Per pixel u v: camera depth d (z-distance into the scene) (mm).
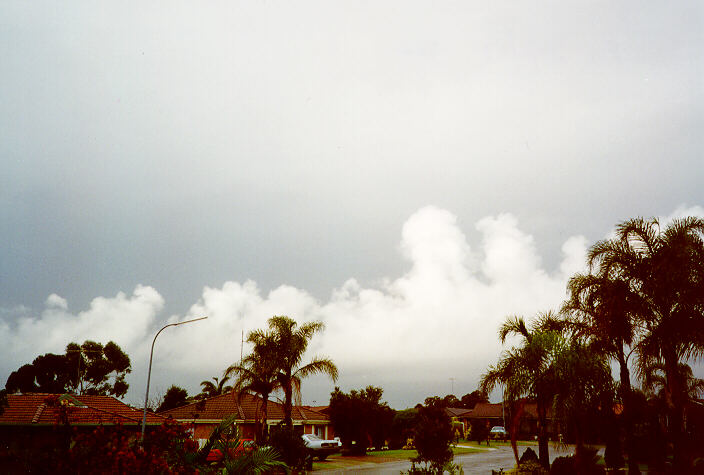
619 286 21953
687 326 20234
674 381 20922
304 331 37188
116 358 78500
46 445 9930
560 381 24016
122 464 9547
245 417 44438
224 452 12969
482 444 60969
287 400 36156
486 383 27828
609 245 22594
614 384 24062
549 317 28234
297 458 26609
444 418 56312
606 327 22391
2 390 23562
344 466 35656
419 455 24156
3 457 9602
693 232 21422
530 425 69500
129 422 30703
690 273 20453
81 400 34438
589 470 22828
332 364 36688
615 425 24203
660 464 25359
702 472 20703
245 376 36031
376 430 52438
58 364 73875
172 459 11266
